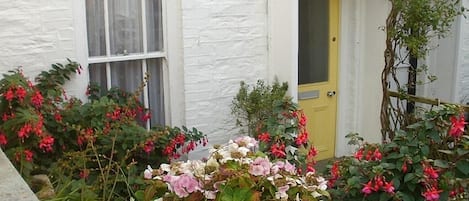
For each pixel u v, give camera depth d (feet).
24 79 12.27
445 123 11.55
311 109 20.06
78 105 13.64
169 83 16.02
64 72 13.94
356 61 20.16
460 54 22.16
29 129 11.18
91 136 11.81
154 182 7.90
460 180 10.85
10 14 13.30
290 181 7.89
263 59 17.47
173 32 15.79
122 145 12.84
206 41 16.16
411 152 11.12
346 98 20.58
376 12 19.36
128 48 15.40
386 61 18.61
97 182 10.76
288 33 16.88
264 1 17.17
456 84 22.33
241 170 7.61
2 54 13.35
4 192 6.95
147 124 15.75
